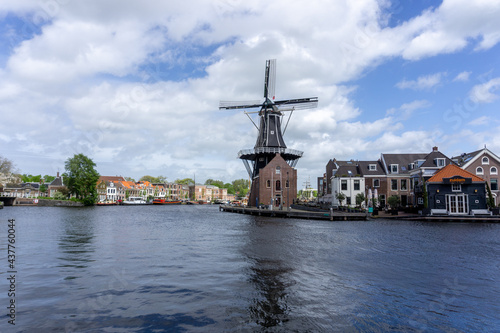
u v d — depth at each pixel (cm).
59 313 840
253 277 1187
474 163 4938
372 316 837
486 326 789
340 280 1157
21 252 1658
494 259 1537
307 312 859
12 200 8319
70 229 2816
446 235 2433
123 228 2977
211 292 1012
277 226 3198
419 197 5334
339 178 5881
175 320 800
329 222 3681
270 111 6519
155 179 17612
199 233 2578
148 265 1367
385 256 1596
